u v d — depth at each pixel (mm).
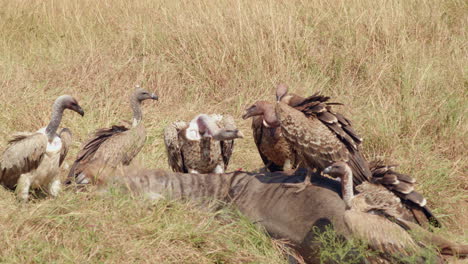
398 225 12625
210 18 25797
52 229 13188
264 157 18016
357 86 23625
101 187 15367
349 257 12781
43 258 12391
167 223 13781
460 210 16594
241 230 14227
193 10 27016
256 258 13461
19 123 19812
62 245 12898
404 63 23609
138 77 23344
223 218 14789
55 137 15820
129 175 15477
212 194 15242
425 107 20812
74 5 30938
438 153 18969
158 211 14211
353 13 26766
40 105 20719
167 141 17000
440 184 17172
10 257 12242
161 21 26891
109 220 13531
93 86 22922
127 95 22531
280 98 18984
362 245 12219
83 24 28641
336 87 23797
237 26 25109
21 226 13188
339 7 27672
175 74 23875
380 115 20250
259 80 23297
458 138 19281
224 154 17516
